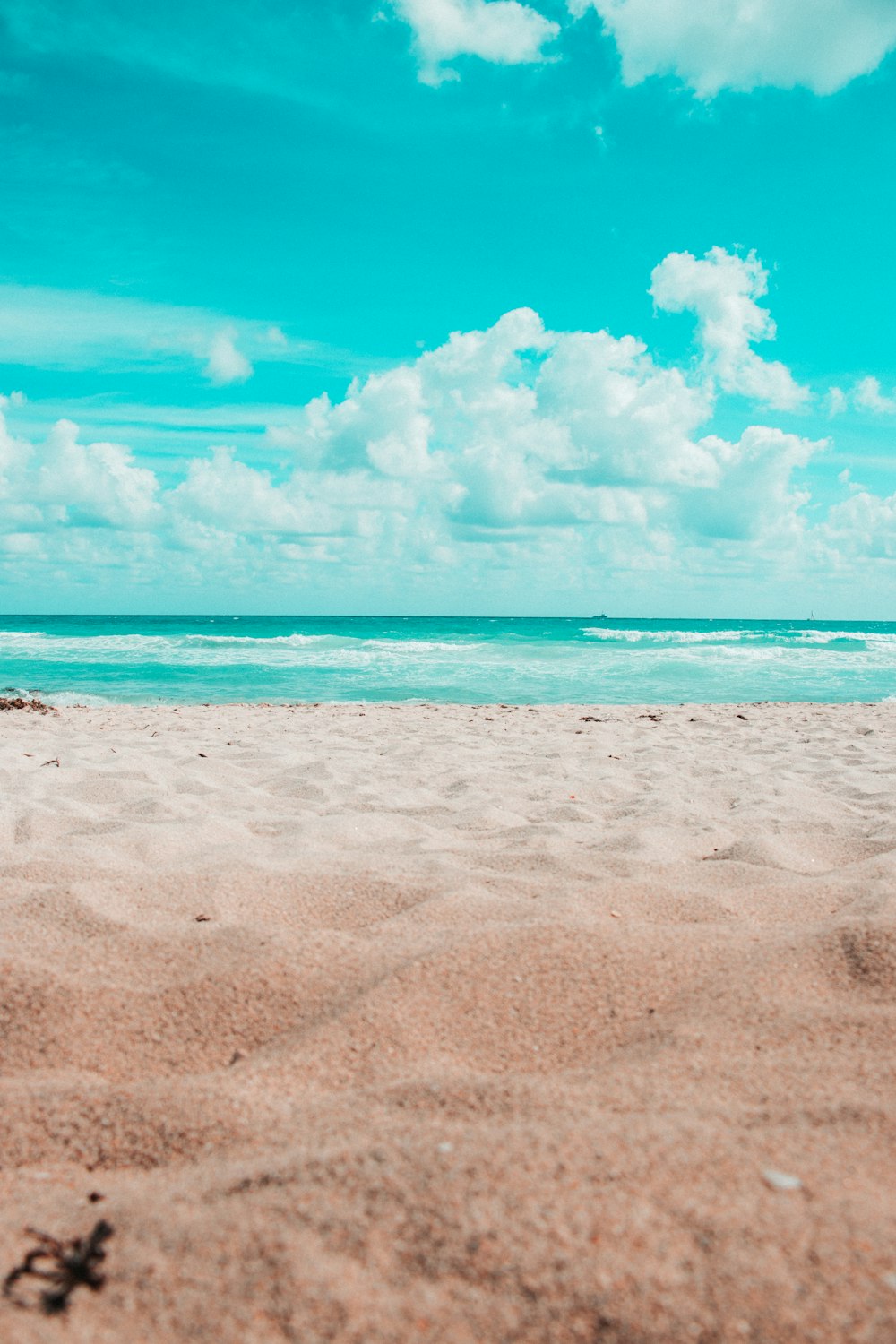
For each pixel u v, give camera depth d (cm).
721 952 254
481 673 1966
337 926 281
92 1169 158
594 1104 167
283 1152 153
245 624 6656
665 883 323
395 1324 107
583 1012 222
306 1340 106
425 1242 119
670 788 549
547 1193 127
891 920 261
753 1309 106
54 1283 117
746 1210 124
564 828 425
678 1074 182
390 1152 141
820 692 1659
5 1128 168
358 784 553
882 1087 174
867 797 536
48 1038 207
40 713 1113
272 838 397
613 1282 111
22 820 409
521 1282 112
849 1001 224
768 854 366
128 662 2122
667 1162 136
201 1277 116
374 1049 202
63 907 276
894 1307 106
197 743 785
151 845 367
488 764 664
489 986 231
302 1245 120
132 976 235
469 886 310
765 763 690
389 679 1809
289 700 1470
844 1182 133
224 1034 213
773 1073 182
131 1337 108
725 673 2022
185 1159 158
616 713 1198
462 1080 182
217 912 283
